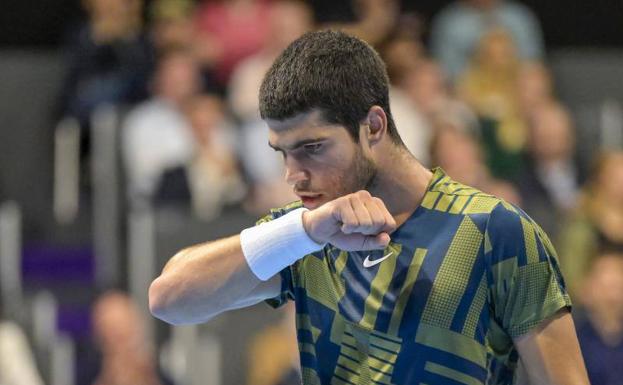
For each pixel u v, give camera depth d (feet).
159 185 68.28
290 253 21.75
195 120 69.77
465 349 21.44
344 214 20.35
